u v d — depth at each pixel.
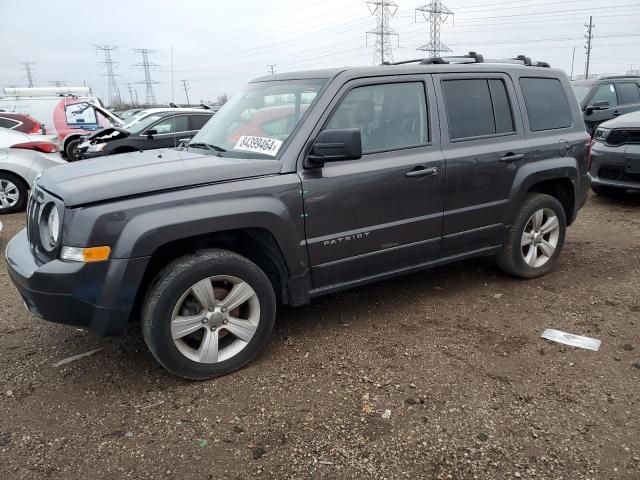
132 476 2.41
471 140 4.06
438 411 2.82
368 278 3.77
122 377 3.26
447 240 4.06
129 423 2.79
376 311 4.14
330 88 3.50
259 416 2.83
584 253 5.49
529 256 4.64
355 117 3.57
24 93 20.78
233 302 3.19
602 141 7.45
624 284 4.56
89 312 2.86
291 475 2.39
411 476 2.37
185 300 3.08
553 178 4.57
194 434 2.69
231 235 3.29
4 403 2.99
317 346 3.59
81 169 3.31
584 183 4.89
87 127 16.36
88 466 2.48
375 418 2.78
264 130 3.62
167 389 3.11
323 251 3.46
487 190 4.16
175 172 3.03
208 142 3.91
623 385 3.02
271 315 3.36
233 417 2.82
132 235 2.80
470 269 5.06
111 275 2.79
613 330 3.70
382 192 3.60
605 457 2.45
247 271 3.18
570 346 3.49
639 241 5.84
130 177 2.95
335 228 3.47
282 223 3.21
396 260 3.85
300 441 2.62
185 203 2.94
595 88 11.59
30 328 3.96
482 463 2.44
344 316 4.06
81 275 2.78
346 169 3.47
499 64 4.38
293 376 3.21
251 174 3.17
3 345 3.69
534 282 4.69
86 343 3.71
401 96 3.78
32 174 8.58
